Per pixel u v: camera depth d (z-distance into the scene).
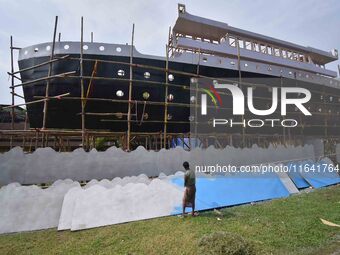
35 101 13.85
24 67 15.48
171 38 20.38
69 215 7.49
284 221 7.23
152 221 7.63
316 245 5.59
